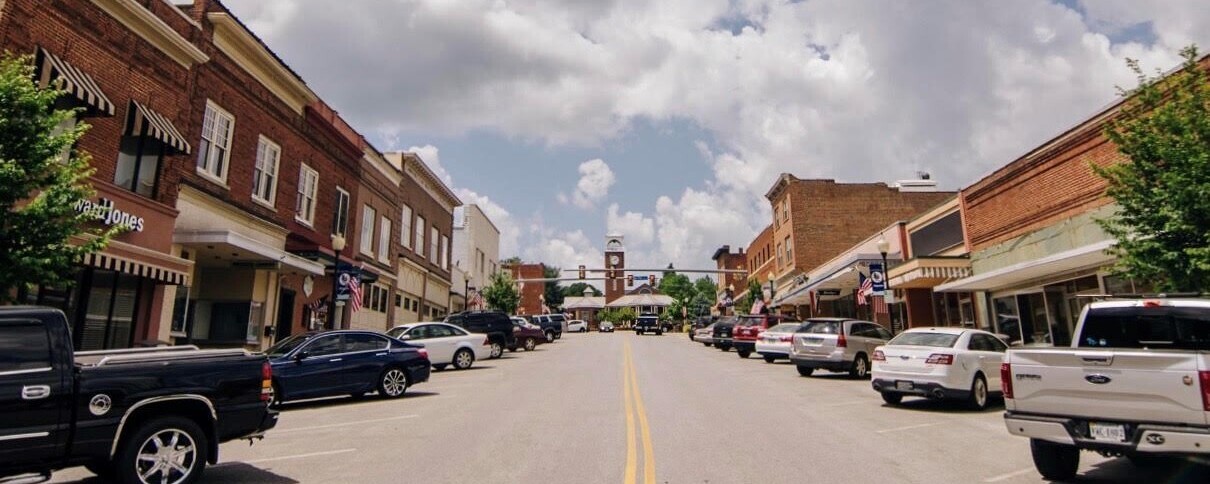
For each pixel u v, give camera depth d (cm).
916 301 2812
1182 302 787
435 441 980
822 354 1928
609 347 3662
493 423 1134
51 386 638
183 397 720
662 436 1000
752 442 958
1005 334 2262
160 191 1644
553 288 11694
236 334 2059
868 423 1146
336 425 1162
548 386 1706
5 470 613
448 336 2327
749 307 5419
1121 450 682
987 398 1362
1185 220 1071
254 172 2131
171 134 1596
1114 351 696
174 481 702
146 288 1619
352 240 2861
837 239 4719
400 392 1562
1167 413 660
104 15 1475
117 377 682
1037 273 1898
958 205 2550
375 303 3172
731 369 2250
